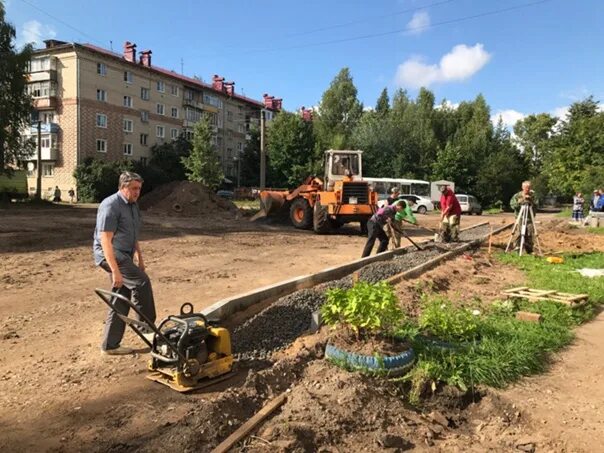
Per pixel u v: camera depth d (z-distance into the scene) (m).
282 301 7.07
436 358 5.46
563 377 5.48
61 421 4.02
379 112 69.25
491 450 4.05
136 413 4.15
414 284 8.95
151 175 50.59
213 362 4.81
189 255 13.55
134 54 56.81
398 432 4.20
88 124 50.59
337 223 20.94
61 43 50.97
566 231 22.44
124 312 5.54
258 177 65.75
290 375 4.91
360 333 5.50
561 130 52.22
